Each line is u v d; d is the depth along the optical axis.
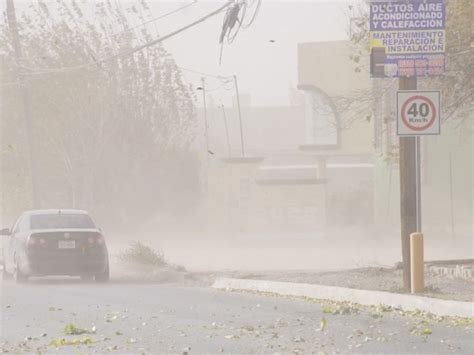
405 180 27.72
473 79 33.94
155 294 30.80
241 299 28.83
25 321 23.86
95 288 33.78
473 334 20.66
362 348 18.92
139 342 20.06
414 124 27.09
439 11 27.38
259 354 18.38
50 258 35.72
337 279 31.81
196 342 19.91
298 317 23.94
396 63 27.38
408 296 25.42
